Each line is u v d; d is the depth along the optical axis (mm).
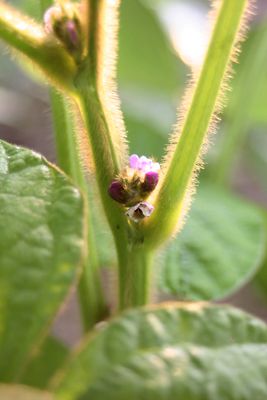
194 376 182
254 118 479
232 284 284
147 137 459
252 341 188
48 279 185
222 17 219
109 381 177
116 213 228
